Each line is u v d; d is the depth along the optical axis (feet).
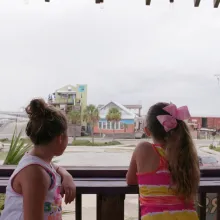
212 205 6.56
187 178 4.71
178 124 4.90
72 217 6.63
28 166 3.86
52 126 4.04
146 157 4.95
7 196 4.04
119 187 5.28
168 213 4.66
